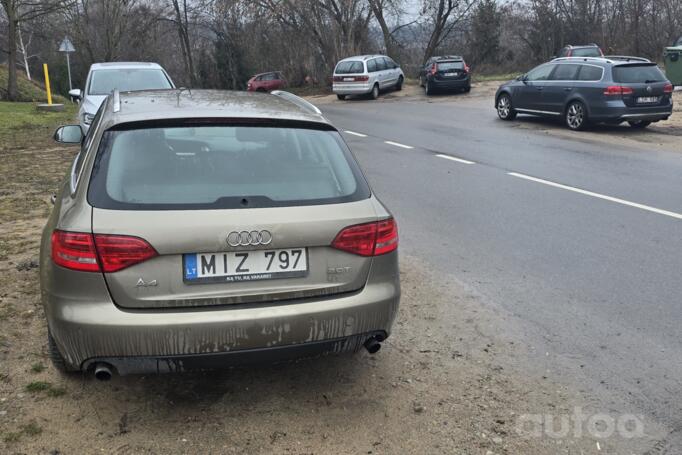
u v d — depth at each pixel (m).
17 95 28.36
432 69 26.66
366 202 3.34
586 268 5.64
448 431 3.23
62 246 2.97
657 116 14.79
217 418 3.30
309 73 39.47
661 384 3.70
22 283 5.05
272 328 3.04
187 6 50.12
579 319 4.59
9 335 4.13
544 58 49.06
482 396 3.57
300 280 3.13
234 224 2.99
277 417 3.32
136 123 3.39
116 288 2.92
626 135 14.41
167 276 2.95
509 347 4.17
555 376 3.79
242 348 3.02
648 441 3.17
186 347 2.95
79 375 3.67
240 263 3.04
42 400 3.40
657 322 4.53
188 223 2.95
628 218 7.22
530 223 7.08
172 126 3.44
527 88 16.55
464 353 4.08
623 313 4.69
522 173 9.94
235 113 3.60
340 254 3.19
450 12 41.91
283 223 3.06
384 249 3.32
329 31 36.06
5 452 2.96
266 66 48.19
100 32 47.16
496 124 16.62
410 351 4.11
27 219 7.13
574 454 3.06
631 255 5.96
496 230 6.83
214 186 3.14
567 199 8.16
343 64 27.33
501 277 5.44
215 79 53.91
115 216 2.95
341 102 26.52
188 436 3.14
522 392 3.61
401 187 9.05
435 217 7.40
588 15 47.03
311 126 3.70
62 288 2.98
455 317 4.63
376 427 3.25
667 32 42.53
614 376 3.79
